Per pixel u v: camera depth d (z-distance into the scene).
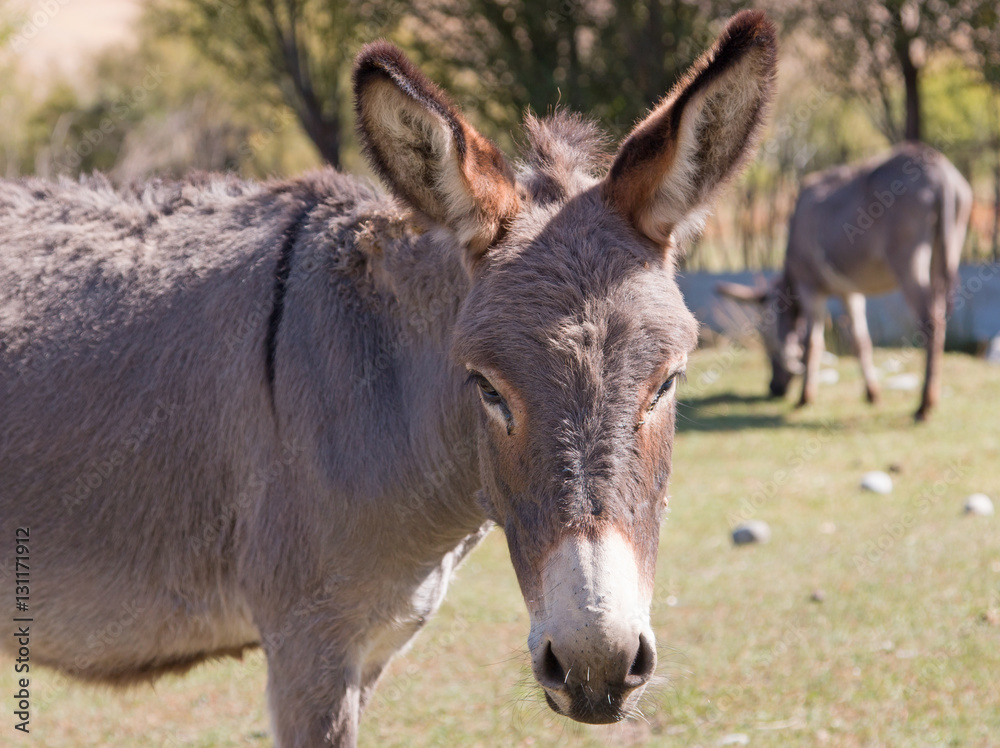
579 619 1.69
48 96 21.09
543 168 2.24
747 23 1.93
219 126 18.94
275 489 2.46
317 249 2.57
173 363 2.59
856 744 3.47
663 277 2.00
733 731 3.61
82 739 3.83
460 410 2.32
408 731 3.80
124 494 2.58
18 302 2.67
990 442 8.08
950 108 20.50
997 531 5.79
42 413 2.59
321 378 2.44
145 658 2.72
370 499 2.37
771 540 6.00
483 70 13.58
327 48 15.54
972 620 4.49
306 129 16.52
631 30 12.91
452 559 2.78
